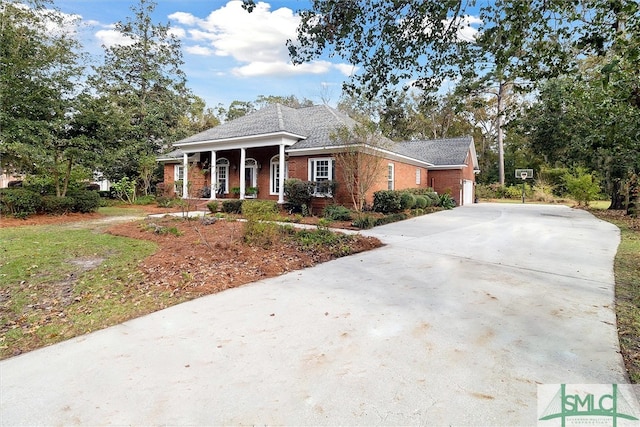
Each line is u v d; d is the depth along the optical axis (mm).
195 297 4578
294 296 4598
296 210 14445
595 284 5109
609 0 3555
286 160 16469
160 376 2664
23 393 2453
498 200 30891
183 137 26781
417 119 38219
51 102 12367
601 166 16578
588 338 3311
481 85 5148
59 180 13969
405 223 12695
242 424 2119
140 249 7375
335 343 3211
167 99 26250
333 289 4902
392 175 16969
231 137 15789
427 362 2859
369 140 13008
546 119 17469
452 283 5156
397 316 3865
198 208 17000
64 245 7605
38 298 4477
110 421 2150
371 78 5770
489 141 39875
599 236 9695
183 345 3191
